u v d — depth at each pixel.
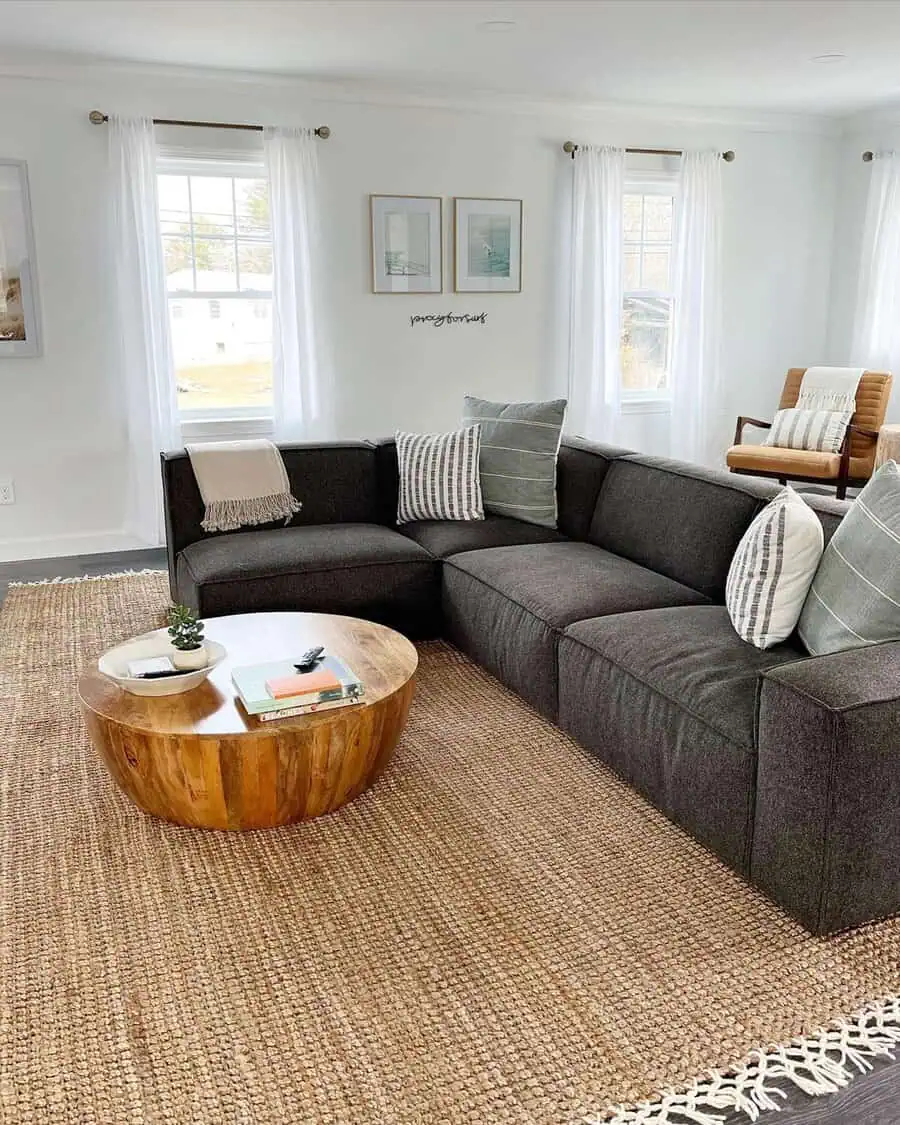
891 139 6.11
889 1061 1.67
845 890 1.93
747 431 6.72
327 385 5.45
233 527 3.95
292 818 2.41
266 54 4.58
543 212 5.80
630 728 2.50
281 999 1.82
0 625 3.99
